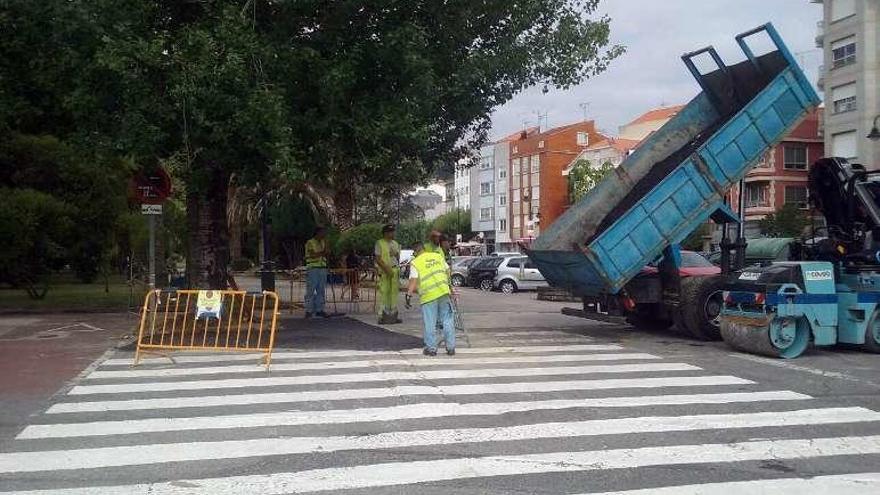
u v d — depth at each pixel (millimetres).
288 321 16188
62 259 22078
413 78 14148
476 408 8125
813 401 8555
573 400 8523
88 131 13000
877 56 44125
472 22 15773
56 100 15914
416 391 8969
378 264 15719
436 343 11750
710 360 11328
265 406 8227
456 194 103500
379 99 14086
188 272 16906
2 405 8320
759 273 11766
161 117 12391
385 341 13109
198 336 13141
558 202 75812
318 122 13547
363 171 15016
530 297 28156
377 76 14430
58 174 21234
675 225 12891
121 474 5996
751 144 13109
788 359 11461
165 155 13836
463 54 15883
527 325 16094
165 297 12906
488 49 16359
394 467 6141
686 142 14656
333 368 10531
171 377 9906
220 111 12266
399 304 21234
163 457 6430
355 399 8555
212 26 12852
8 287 28891
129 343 12695
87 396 8766
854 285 12008
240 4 13320
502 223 84125
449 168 19578
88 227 22016
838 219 12734
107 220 22156
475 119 17438
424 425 7430
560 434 7121
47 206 19922
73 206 20922
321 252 17078
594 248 12375
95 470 6090
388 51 13750
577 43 17125
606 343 13141
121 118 12492
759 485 5750
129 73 11812
